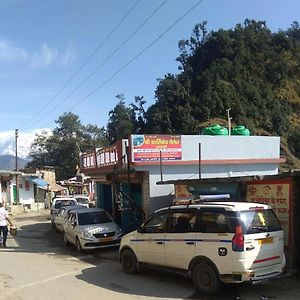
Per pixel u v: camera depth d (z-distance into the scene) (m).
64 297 9.33
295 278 10.47
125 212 19.34
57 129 96.06
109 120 123.94
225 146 18.73
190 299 8.98
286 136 128.12
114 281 10.87
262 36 161.25
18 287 10.41
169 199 17.39
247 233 8.91
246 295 9.15
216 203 9.67
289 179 11.14
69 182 62.91
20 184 49.91
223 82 124.44
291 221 10.99
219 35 147.12
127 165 17.31
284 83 149.00
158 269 10.78
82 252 16.34
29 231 25.84
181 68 152.50
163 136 17.38
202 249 9.39
